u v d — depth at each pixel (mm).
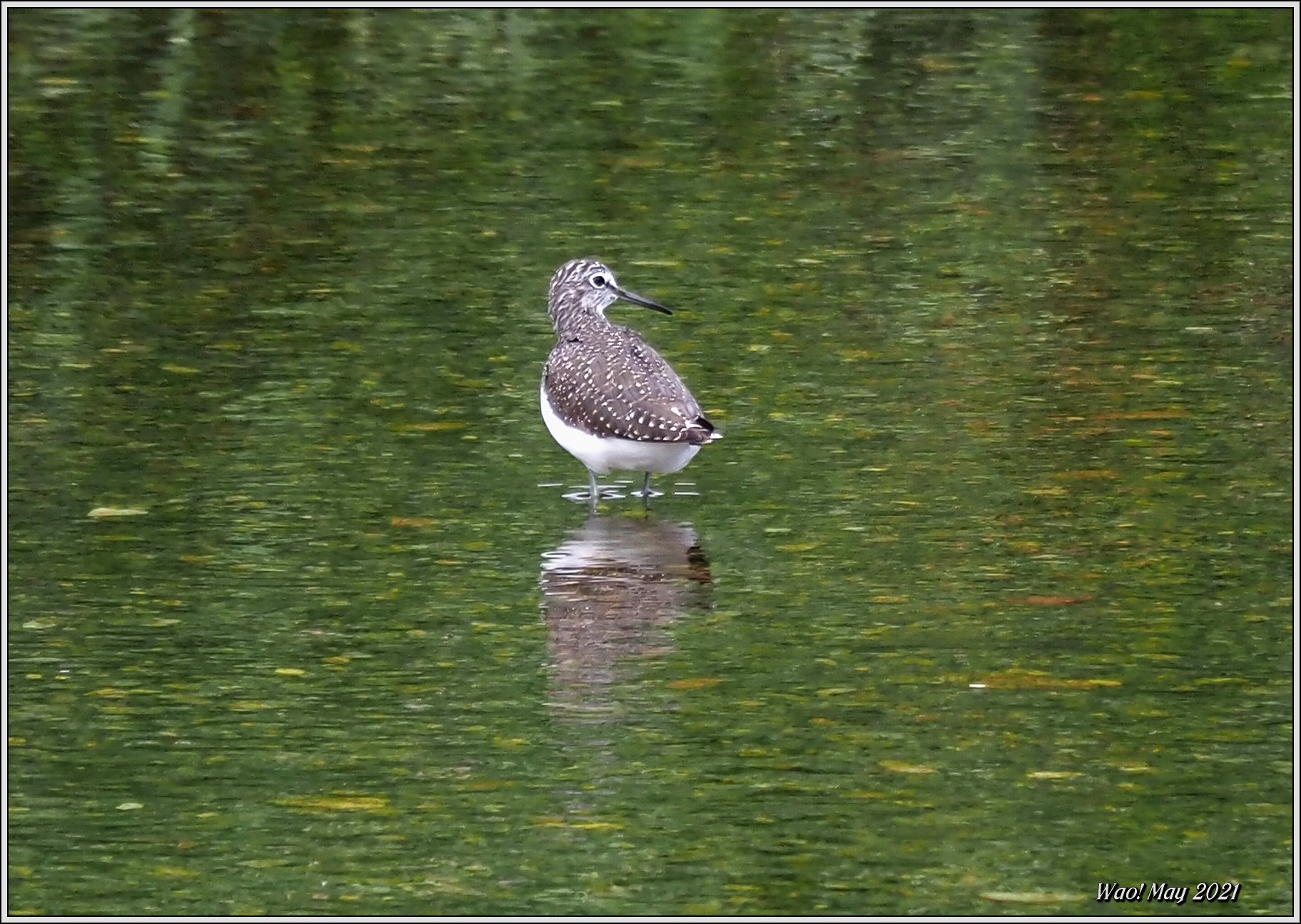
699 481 15562
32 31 27906
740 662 12398
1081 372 17703
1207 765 11094
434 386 17688
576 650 12633
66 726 11703
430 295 19891
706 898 9914
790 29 28766
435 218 22125
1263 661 12320
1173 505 14852
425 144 24641
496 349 18531
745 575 13773
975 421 16641
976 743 11352
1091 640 12664
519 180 23375
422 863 10273
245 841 10492
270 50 27828
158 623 13094
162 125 25141
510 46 28156
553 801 10844
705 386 17484
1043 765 11102
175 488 15453
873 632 12805
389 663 12484
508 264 20703
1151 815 10609
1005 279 20172
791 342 18516
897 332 18797
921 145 24547
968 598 13312
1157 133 24766
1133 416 16688
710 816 10641
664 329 18859
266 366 18109
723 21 28859
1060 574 13680
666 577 13742
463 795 10883
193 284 20266
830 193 22875
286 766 11234
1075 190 22859
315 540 14469
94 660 12562
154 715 11844
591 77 27047
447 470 15875
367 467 15914
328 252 21141
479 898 9969
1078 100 26016
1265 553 13969
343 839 10508
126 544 14391
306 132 25016
